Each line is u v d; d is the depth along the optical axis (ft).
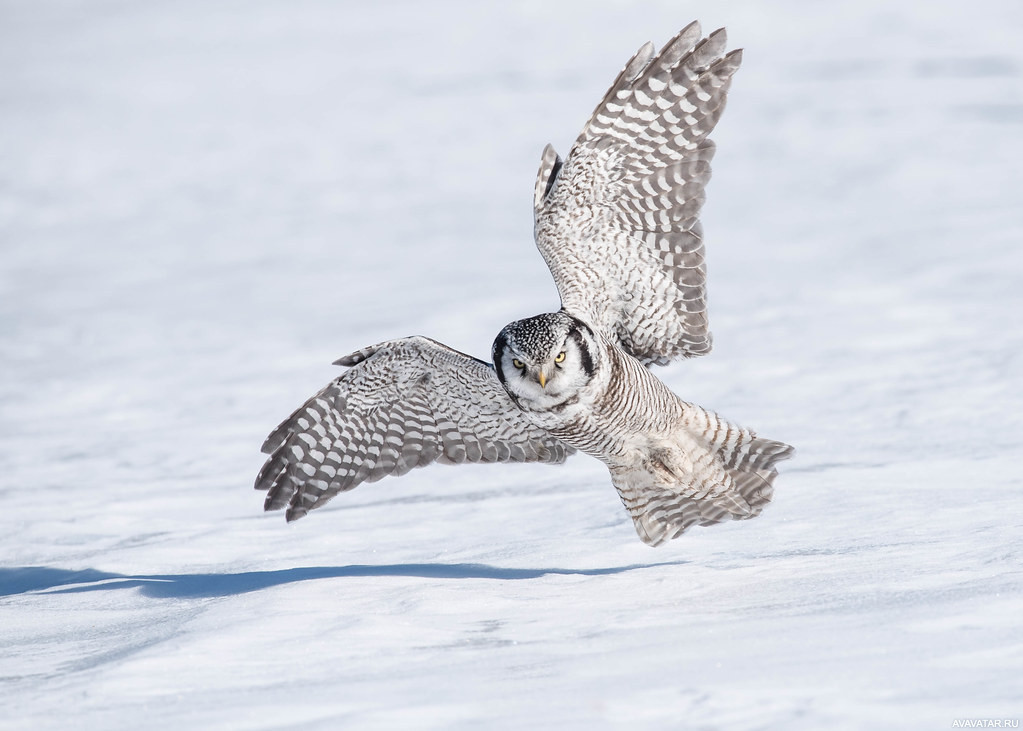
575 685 15.96
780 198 126.52
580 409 26.08
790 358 57.47
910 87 210.59
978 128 161.27
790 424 43.14
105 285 107.45
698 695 14.93
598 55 325.42
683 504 27.09
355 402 28.84
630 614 20.45
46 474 46.62
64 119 270.05
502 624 20.40
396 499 37.86
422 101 259.80
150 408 60.08
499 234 120.78
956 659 15.44
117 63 385.09
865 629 17.43
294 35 427.74
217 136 232.32
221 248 125.49
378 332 75.00
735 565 23.93
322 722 15.16
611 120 26.22
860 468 34.30
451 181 166.09
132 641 21.17
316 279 102.01
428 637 19.80
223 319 86.74
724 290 81.15
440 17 442.09
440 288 90.63
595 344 26.23
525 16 426.92
